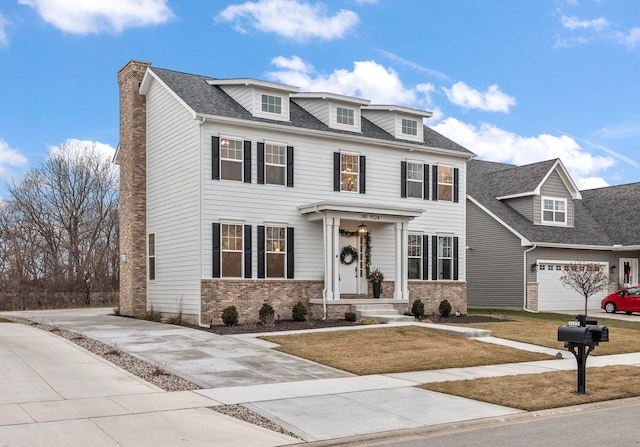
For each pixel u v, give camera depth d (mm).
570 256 32125
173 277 22672
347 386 11562
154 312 23641
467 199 33469
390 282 25312
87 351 14289
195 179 21266
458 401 10430
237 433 8203
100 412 9023
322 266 23438
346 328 19391
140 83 25422
